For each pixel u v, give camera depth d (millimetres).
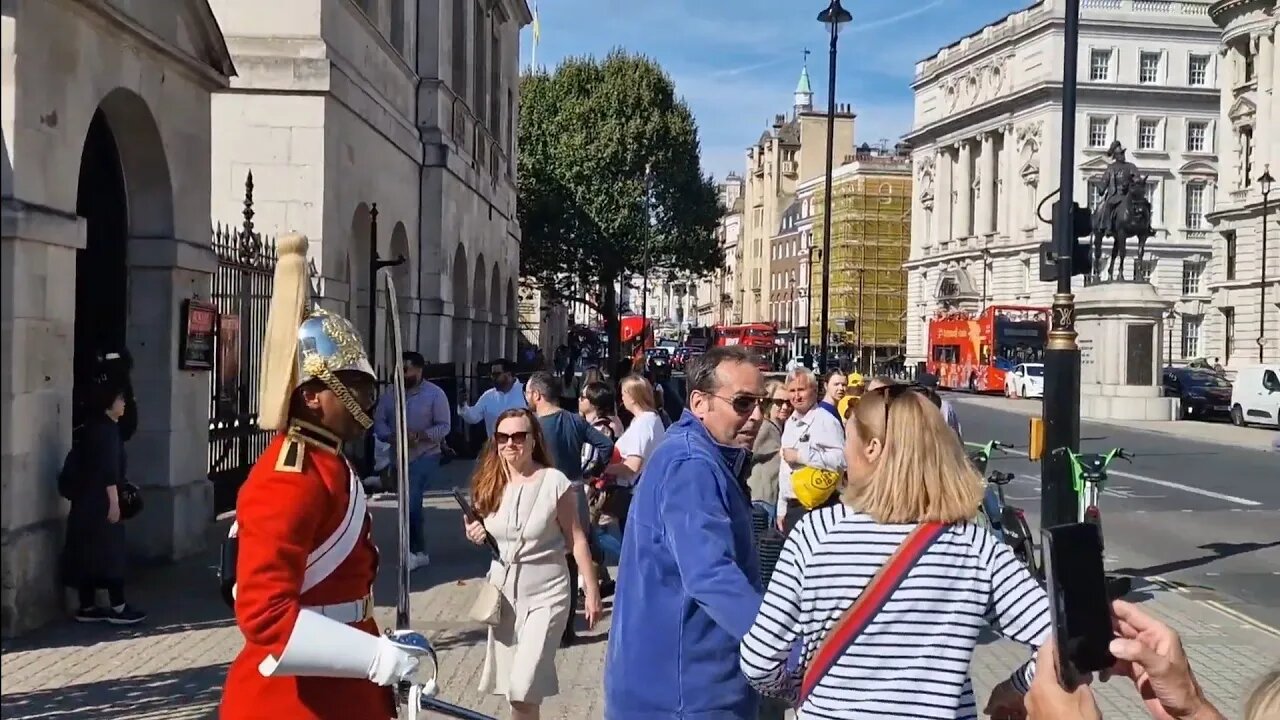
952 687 3004
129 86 10039
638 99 58156
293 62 15695
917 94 94500
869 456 3193
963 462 3152
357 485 3604
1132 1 76938
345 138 17016
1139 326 35406
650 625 3727
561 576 6094
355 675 3299
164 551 11031
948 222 89625
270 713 3402
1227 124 60281
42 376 8508
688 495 3660
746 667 3199
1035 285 77250
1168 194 76938
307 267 3584
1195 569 12953
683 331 114500
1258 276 56781
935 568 3039
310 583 3428
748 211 133000
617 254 56906
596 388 11445
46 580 8672
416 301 23141
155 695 7145
